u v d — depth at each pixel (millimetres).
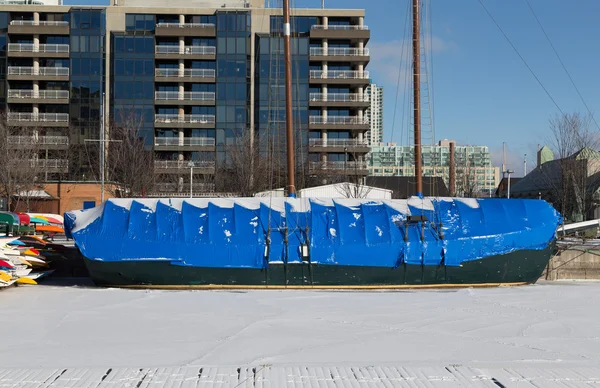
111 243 22984
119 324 15500
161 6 71688
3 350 12312
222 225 23703
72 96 67750
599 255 27859
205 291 22516
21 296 20688
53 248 27141
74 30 67875
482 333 14508
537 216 25312
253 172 57406
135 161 55312
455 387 9555
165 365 11055
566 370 10500
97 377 9992
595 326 15539
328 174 63656
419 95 29594
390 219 24438
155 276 22984
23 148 55188
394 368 10641
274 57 68438
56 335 13984
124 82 68062
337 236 23672
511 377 10039
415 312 17672
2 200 53312
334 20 70438
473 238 24172
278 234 23641
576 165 53969
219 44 68875
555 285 25234
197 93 68562
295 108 68125
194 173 64875
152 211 24094
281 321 16016
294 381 9820
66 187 56250
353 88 70062
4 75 67312
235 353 12180
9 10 67438
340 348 12648
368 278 23594
